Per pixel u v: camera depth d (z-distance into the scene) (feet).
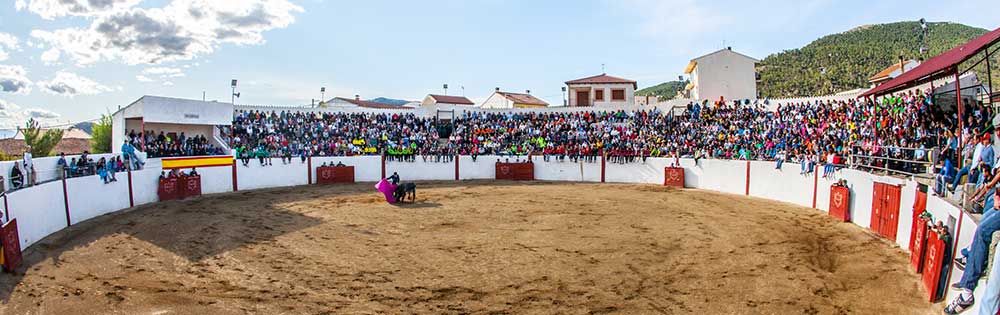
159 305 37.11
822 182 75.46
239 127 121.39
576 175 119.03
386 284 41.42
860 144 77.41
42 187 58.75
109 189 75.61
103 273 44.83
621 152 115.96
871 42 294.25
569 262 47.50
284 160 109.09
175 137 113.39
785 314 35.01
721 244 54.13
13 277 43.52
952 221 38.86
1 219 44.73
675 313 35.22
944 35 274.57
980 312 26.35
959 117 49.52
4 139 146.61
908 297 37.86
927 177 55.67
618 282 41.68
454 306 36.55
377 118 142.20
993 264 25.91
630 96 179.01
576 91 180.55
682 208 78.07
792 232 59.93
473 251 51.52
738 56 163.12
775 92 253.03
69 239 57.62
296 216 71.36
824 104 112.68
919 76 55.98
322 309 36.14
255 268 46.01
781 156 88.53
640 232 60.34
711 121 124.26
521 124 140.77
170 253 51.26
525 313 35.22
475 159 122.52
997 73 147.74
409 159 120.47
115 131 108.27
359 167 117.08
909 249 49.83
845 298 37.93
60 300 38.29
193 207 79.77
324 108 144.25
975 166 42.70
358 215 72.08
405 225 64.85
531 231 61.05
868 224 61.11
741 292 39.27
